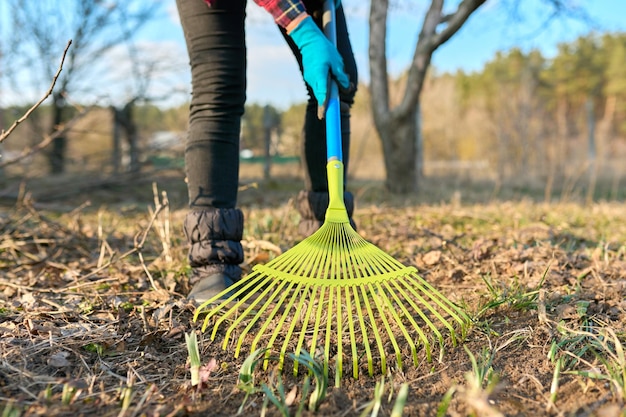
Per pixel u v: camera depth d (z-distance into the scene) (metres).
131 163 7.00
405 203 5.84
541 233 3.18
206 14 1.93
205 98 1.99
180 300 1.97
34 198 5.38
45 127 10.02
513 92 15.26
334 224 1.79
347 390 1.42
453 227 3.73
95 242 3.18
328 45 1.88
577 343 1.62
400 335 1.73
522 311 1.89
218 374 1.52
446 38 6.61
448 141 27.12
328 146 1.86
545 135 14.75
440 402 1.34
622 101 34.38
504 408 1.30
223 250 2.00
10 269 2.63
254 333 1.76
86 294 2.12
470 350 1.62
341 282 1.64
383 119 7.27
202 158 2.01
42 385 1.41
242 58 2.00
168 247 2.62
